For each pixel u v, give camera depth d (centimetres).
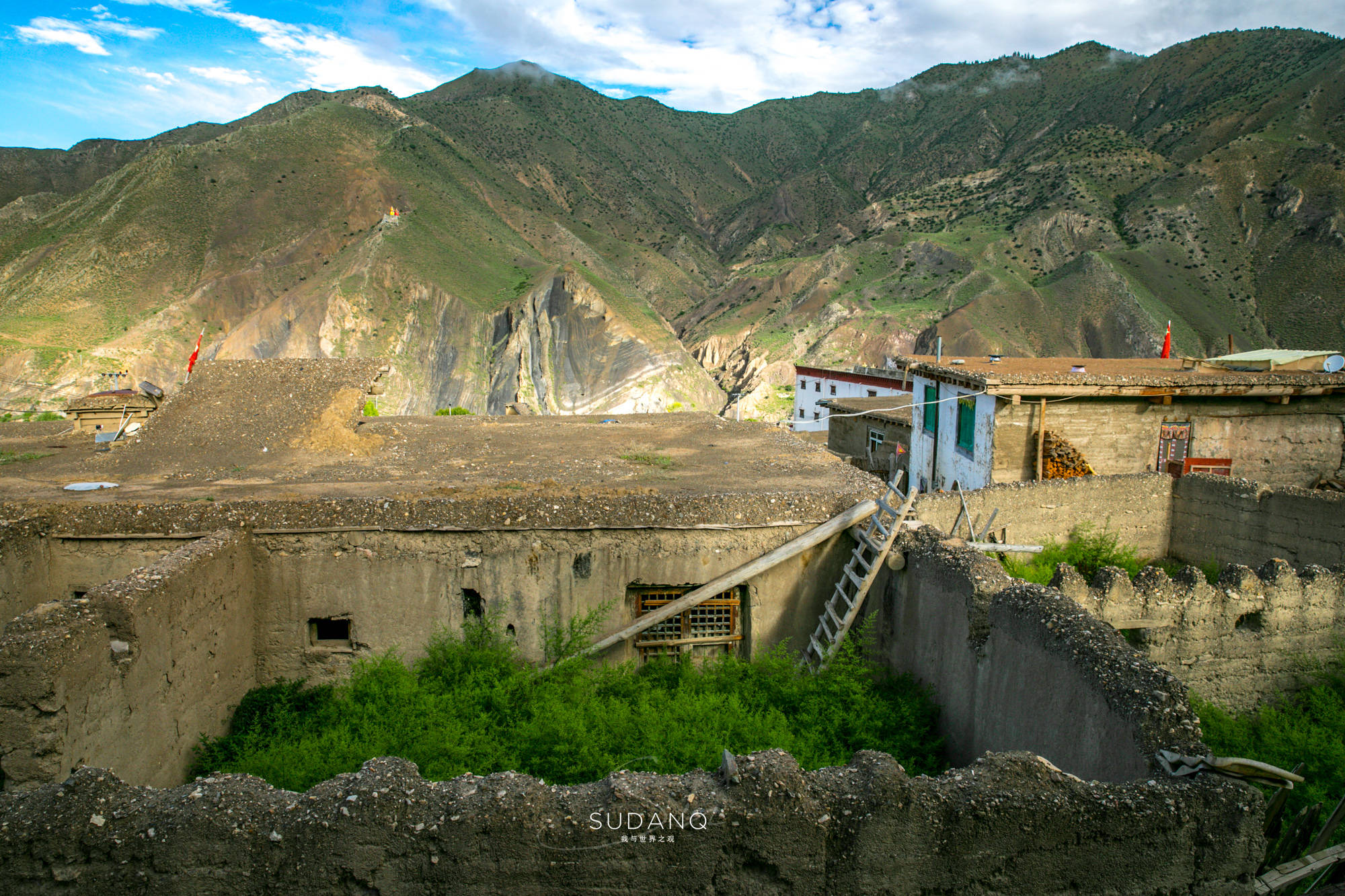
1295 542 1074
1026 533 1180
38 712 553
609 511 915
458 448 1284
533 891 420
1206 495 1212
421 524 892
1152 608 758
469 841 416
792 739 686
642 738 676
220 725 809
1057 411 1470
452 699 780
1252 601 781
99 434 1391
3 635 580
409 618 906
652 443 1361
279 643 902
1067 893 434
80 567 882
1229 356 1920
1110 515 1235
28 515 859
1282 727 734
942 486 1784
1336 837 551
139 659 663
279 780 633
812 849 422
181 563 744
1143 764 486
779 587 953
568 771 630
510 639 916
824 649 891
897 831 425
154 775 687
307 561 894
